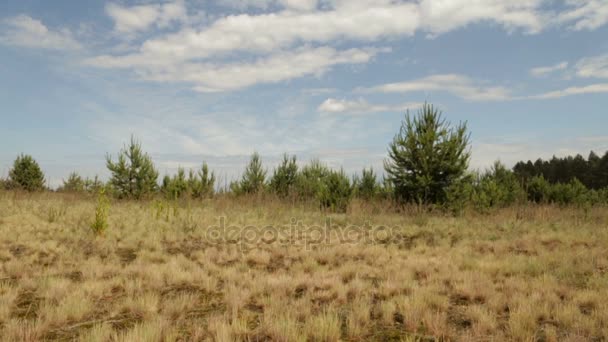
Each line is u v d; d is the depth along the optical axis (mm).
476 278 7426
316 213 20016
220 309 5957
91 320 5375
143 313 5543
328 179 22500
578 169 70812
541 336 4902
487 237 13164
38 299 6215
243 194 26281
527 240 12164
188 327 5137
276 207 20984
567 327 5184
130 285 6668
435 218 17922
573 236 12617
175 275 7477
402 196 21625
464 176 20578
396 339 4848
